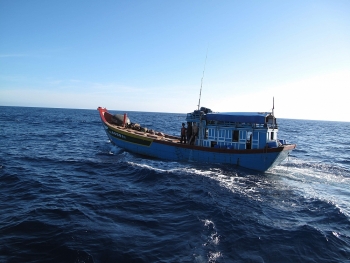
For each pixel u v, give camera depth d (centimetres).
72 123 6469
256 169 1823
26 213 982
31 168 1700
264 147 1786
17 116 8125
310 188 1530
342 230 979
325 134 6588
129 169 1741
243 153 1828
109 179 1517
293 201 1284
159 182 1464
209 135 2008
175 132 5022
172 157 2070
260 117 1773
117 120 2788
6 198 1149
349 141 4759
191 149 1986
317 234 925
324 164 2272
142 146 2227
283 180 1678
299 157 2630
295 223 1022
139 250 765
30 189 1280
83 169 1741
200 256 756
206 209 1106
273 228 964
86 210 1038
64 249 745
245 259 761
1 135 3322
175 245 806
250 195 1338
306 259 782
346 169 2078
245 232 921
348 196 1413
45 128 4706
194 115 2086
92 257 718
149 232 883
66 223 909
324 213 1138
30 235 818
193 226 940
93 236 827
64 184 1391
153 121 9162
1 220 916
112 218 977
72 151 2416
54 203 1101
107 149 2578
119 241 806
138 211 1059
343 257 805
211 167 1858
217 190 1378
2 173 1515
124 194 1254
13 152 2217
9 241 776
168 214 1042
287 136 5338
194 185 1438
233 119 1867
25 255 712
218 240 855
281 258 780
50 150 2419
